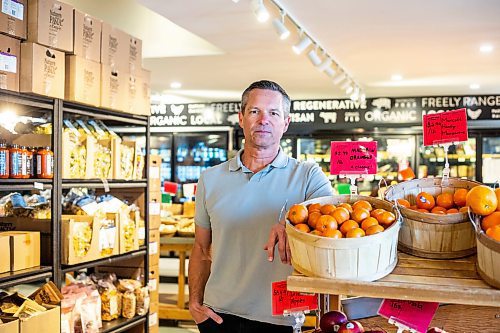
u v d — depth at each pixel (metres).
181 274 5.43
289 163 2.13
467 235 1.57
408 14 4.10
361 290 1.37
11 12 2.60
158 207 4.43
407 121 8.35
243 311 2.06
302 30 4.47
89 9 4.61
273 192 2.07
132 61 3.54
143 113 3.67
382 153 8.17
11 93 2.60
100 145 3.35
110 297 3.46
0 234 2.78
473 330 1.89
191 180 9.05
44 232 2.91
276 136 2.04
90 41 3.10
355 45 5.07
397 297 1.35
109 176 3.38
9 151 2.63
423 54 5.40
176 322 5.43
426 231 1.57
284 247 1.70
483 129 7.72
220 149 8.99
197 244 2.30
